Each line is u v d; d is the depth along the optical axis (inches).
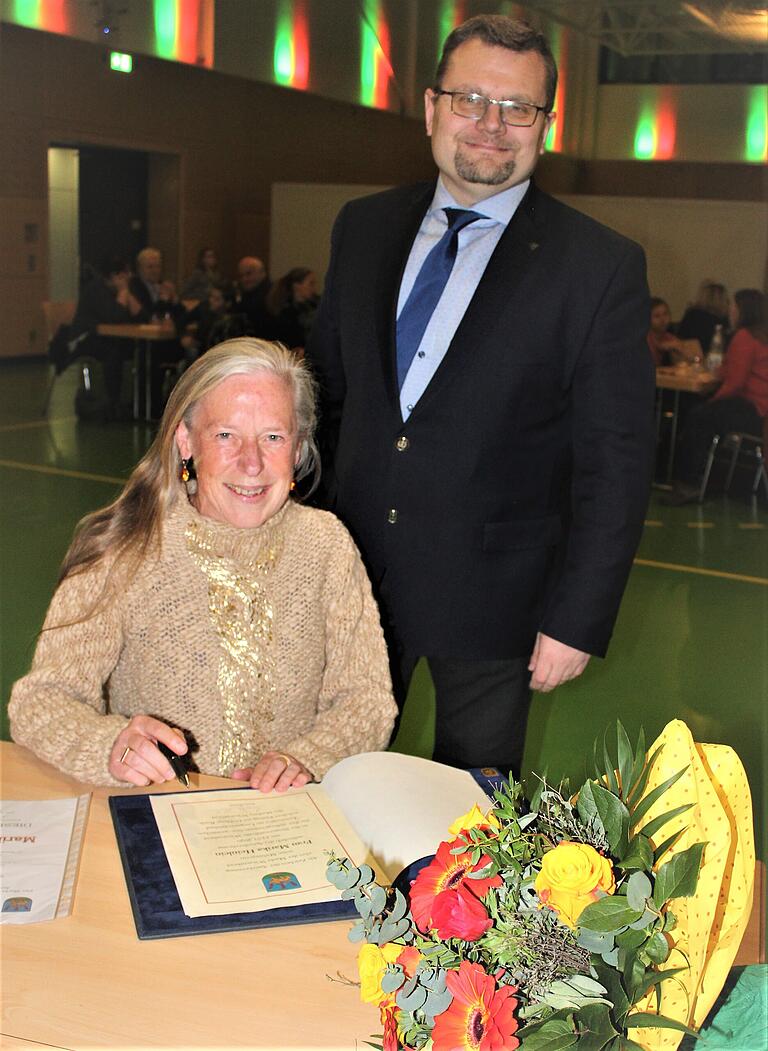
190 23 284.2
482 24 67.2
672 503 252.4
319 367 77.5
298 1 275.4
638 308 69.6
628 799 32.3
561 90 383.2
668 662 156.6
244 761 59.9
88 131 453.7
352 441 73.8
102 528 60.2
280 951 40.8
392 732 62.3
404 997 28.2
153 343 327.3
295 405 61.2
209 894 43.6
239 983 39.0
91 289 328.2
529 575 73.1
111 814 49.9
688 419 258.8
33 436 301.3
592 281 68.7
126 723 54.9
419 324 71.5
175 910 42.6
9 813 50.5
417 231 73.1
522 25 67.2
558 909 28.6
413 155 511.5
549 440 71.6
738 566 207.2
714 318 303.0
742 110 419.8
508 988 28.0
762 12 320.5
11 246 431.8
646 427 69.9
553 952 28.8
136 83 468.4
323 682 62.9
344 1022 37.4
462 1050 27.3
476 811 32.6
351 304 74.2
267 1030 36.9
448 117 68.1
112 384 328.5
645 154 436.1
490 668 74.3
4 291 430.3
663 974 28.7
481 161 67.6
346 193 439.5
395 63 291.4
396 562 72.7
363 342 73.0
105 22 283.3
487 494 71.0
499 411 69.5
